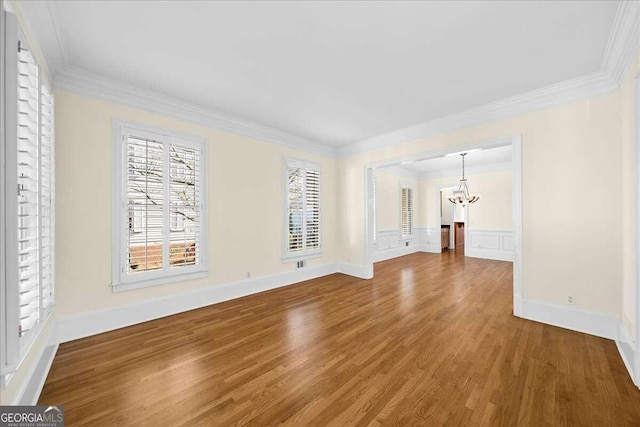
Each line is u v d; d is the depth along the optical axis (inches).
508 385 72.7
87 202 105.2
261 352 91.5
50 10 70.1
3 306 47.4
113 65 99.1
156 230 122.5
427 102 130.3
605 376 76.7
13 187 48.8
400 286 178.4
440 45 87.0
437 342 98.6
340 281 192.7
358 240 207.2
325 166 213.3
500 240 277.4
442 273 216.8
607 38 82.7
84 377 76.9
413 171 329.7
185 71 103.3
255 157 165.2
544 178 117.3
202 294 138.7
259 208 167.2
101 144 108.7
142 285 118.3
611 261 101.7
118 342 99.0
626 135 92.1
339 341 99.7
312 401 66.6
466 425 58.4
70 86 101.8
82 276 103.9
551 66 98.9
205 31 80.5
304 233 194.5
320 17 74.3
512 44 86.3
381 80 109.4
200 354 90.3
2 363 47.1
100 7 70.2
